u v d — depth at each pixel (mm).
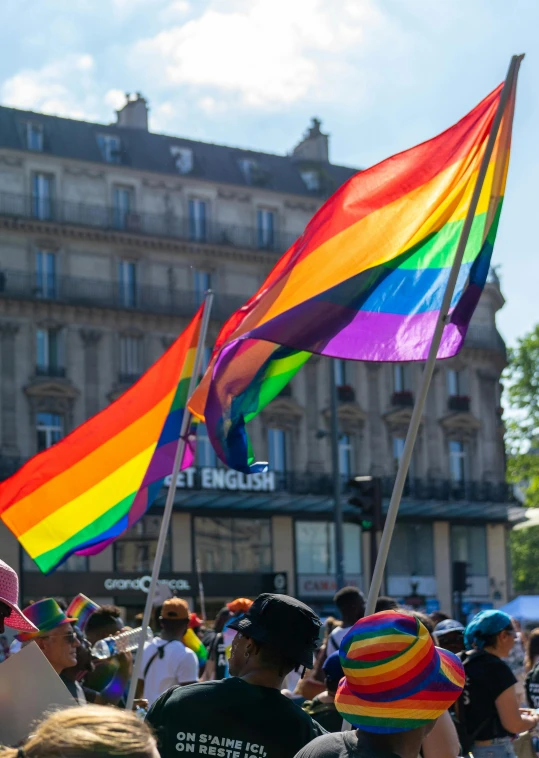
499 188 6418
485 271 6348
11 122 47969
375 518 17156
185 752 4422
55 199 47531
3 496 9055
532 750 7320
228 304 50688
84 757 2359
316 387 51812
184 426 8148
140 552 46062
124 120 52438
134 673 7203
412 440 5617
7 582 4758
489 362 57500
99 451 9133
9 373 44875
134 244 48781
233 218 52062
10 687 4152
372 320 6582
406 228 6727
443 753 5238
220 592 47469
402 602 47469
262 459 50031
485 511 55094
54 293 46750
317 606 50312
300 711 4562
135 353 48062
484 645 7391
